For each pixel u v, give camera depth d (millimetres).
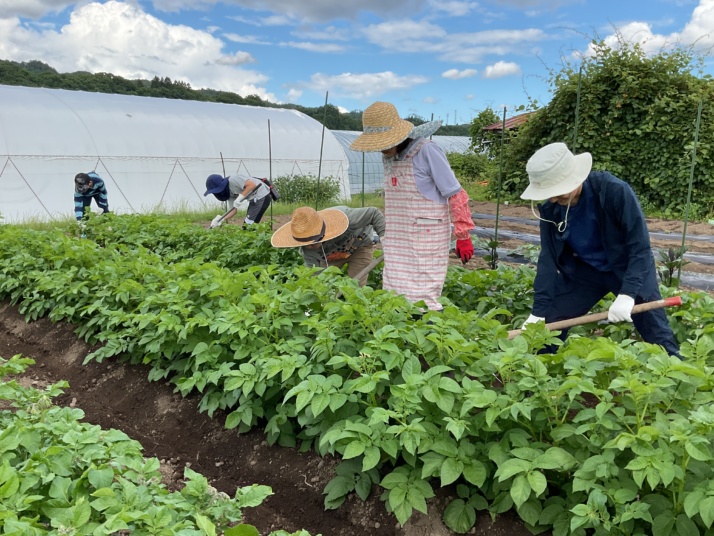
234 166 20125
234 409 4070
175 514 2334
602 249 3814
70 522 2111
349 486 3205
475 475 2777
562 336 4234
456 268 5691
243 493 2508
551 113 15336
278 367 3301
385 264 4492
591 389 2637
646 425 2727
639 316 3822
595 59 14695
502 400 2787
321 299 4082
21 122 15961
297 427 3773
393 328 3238
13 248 7125
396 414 2824
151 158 18078
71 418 2902
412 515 3033
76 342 5586
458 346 3102
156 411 4379
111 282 5359
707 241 10750
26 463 2387
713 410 2438
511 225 12609
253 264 6781
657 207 14828
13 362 3506
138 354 4855
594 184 3611
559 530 2680
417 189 4184
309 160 22297
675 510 2453
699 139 13680
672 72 14219
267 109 23828
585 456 2725
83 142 16797
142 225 9141
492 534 2861
